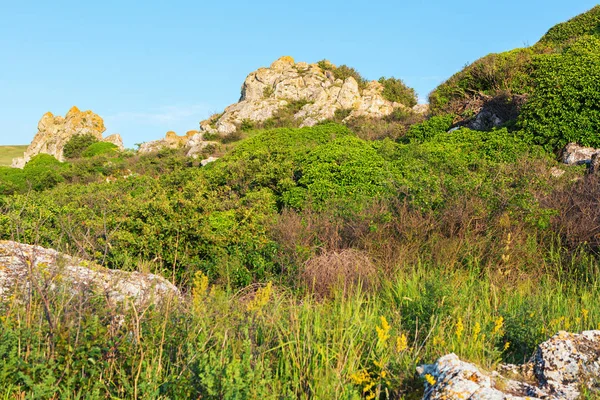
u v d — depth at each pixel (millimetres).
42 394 3189
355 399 3486
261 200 11117
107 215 10570
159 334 3996
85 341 3541
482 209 8086
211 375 3350
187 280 8180
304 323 4590
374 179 11945
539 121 13984
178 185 15633
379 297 6465
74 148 52156
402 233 8094
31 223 9516
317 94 48094
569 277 7047
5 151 94250
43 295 3832
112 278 4988
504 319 5039
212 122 53250
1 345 3408
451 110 20016
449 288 5738
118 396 3480
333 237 8531
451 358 3553
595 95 13188
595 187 9078
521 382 3615
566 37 23062
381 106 45688
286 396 3568
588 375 3621
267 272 7984
